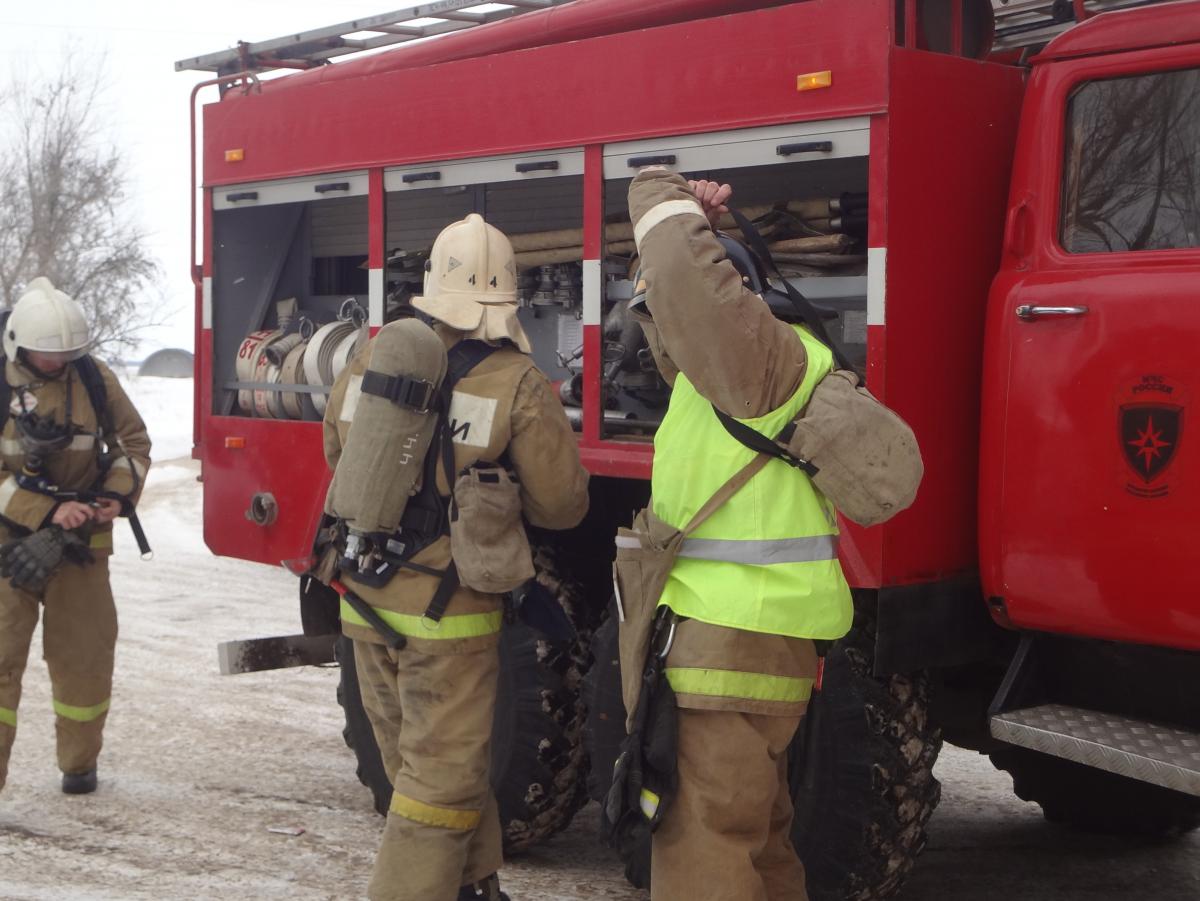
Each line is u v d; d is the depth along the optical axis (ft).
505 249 11.96
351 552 11.64
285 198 17.28
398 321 11.31
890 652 11.46
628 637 9.39
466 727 11.34
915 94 11.68
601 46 13.52
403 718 11.70
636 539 9.53
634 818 9.24
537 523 11.99
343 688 15.76
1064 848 15.40
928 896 13.83
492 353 11.64
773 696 9.12
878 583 11.37
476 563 11.05
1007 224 12.05
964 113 12.19
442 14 16.84
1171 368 10.69
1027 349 11.57
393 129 15.67
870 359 11.55
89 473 16.14
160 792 16.47
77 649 16.08
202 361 18.57
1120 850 15.37
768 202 13.21
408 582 11.44
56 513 15.42
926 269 11.82
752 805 9.12
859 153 11.65
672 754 9.04
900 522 11.56
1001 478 11.72
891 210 11.48
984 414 11.91
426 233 15.79
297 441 16.96
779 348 8.98
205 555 37.40
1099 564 11.10
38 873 13.65
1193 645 10.70
